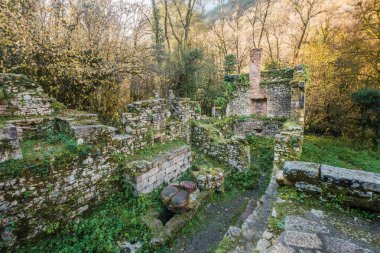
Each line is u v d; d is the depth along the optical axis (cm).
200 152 993
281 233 247
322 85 1519
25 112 632
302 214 278
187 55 1377
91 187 541
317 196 305
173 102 989
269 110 1372
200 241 514
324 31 1844
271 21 2170
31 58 742
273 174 632
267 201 461
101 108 995
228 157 904
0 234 391
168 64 1320
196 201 606
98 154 555
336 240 232
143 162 629
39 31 757
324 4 1881
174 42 1978
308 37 2011
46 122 620
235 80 1479
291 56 2086
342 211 282
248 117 1380
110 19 994
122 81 1091
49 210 456
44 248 431
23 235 418
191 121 1030
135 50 1082
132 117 682
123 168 616
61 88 859
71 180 496
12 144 409
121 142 630
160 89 1316
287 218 270
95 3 958
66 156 484
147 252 445
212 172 729
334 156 1016
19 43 714
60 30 822
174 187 611
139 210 554
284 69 1317
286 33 2141
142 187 609
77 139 523
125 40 1079
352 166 898
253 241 337
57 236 461
